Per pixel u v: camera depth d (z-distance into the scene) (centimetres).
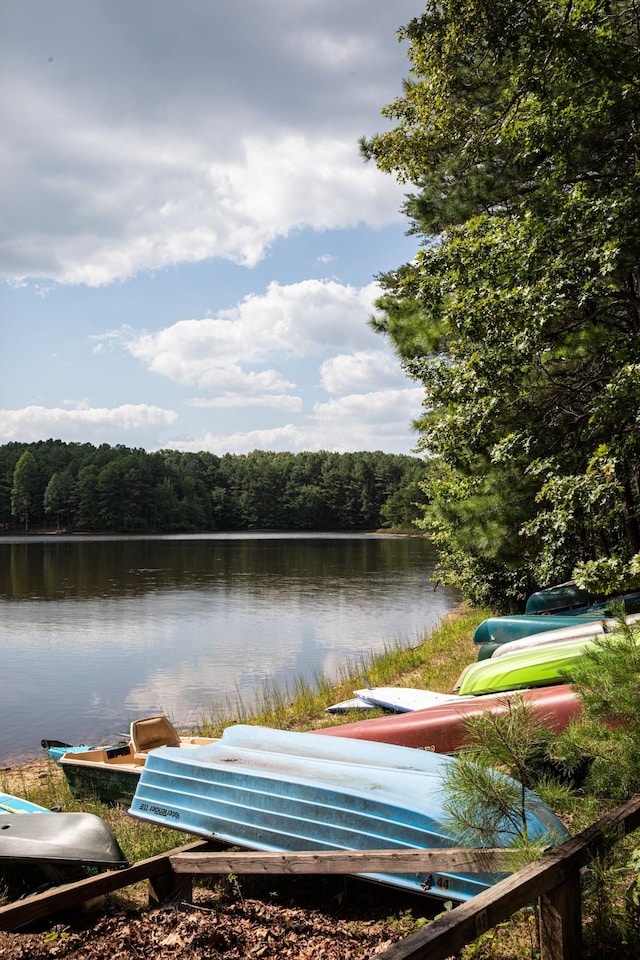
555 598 1178
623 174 905
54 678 1596
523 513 1116
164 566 4841
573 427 982
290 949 370
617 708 416
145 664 1738
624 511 969
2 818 491
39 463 13125
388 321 1122
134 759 764
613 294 923
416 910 402
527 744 363
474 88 1056
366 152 1331
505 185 1131
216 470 16025
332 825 417
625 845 355
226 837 449
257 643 2006
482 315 902
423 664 1427
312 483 15350
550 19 780
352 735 593
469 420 971
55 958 376
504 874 356
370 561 5453
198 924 400
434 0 830
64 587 3484
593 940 326
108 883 409
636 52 790
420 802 400
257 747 509
